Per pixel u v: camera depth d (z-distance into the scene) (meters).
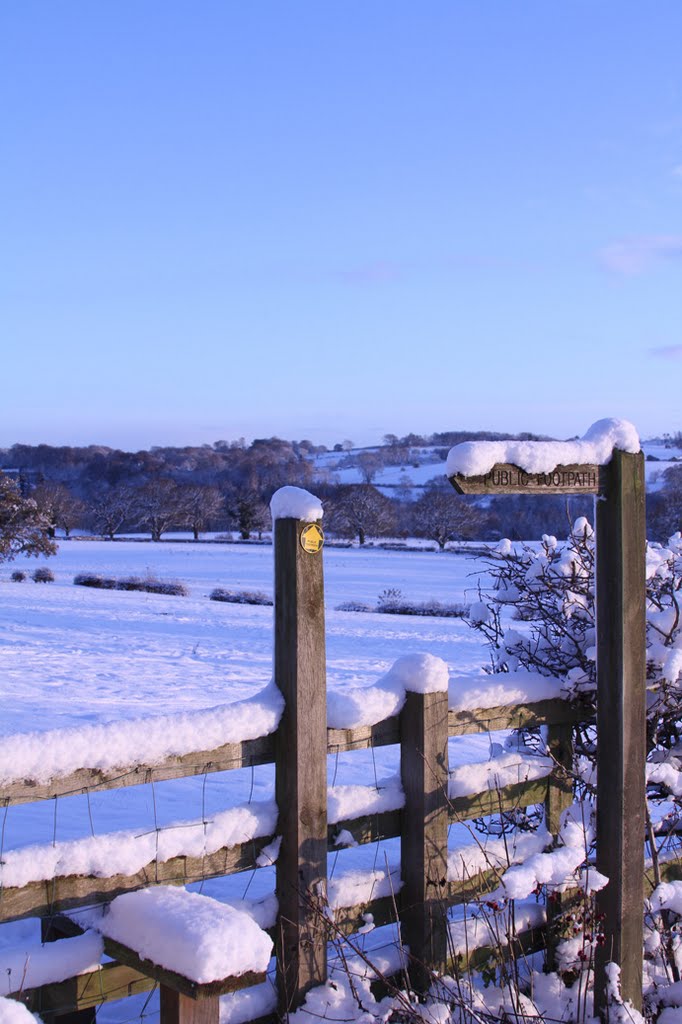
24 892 2.38
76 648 17.59
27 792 2.38
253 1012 2.91
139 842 2.58
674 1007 3.56
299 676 2.89
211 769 2.77
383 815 3.25
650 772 3.87
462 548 70.44
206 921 2.26
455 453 3.07
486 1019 3.17
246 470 145.25
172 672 14.83
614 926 3.39
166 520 110.06
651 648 3.77
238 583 42.12
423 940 3.22
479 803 3.54
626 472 3.37
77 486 148.25
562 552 4.29
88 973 2.52
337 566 53.34
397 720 3.27
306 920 2.91
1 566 50.72
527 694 3.64
